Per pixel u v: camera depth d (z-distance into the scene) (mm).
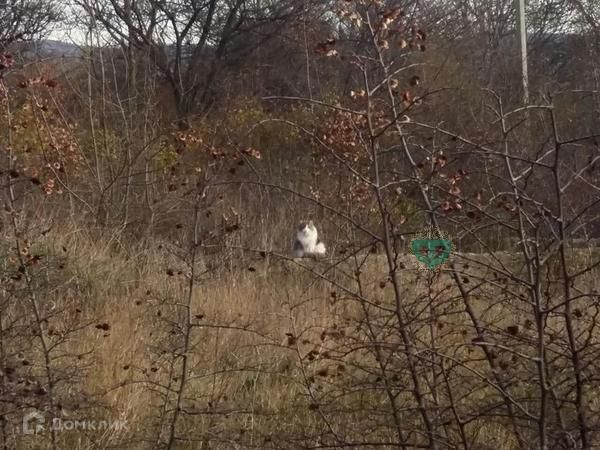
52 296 6227
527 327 4148
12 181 5477
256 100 18188
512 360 4250
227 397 5301
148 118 14281
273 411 5172
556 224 4316
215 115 19703
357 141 6203
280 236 10062
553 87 16875
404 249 4777
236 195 11719
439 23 20594
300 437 4586
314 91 17172
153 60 20016
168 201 10203
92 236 10094
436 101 8883
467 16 22406
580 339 4484
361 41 4883
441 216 4316
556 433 3980
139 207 10898
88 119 14031
